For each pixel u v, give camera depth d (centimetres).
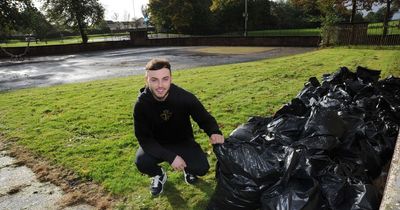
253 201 246
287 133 306
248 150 252
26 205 320
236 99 678
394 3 2469
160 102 276
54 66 1841
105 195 326
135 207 301
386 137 324
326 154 261
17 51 2703
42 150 452
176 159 277
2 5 3212
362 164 279
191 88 824
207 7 5609
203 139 454
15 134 535
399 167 218
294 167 231
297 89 744
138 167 311
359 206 209
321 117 293
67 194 334
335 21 2070
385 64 1048
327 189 224
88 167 387
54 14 4012
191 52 2356
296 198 217
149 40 3384
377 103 393
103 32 7438
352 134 302
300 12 5972
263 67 1166
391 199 186
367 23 1967
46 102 777
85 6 4022
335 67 1058
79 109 680
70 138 498
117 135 502
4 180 373
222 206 262
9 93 980
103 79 1216
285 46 2600
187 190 323
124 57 2242
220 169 267
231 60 1683
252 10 5709
